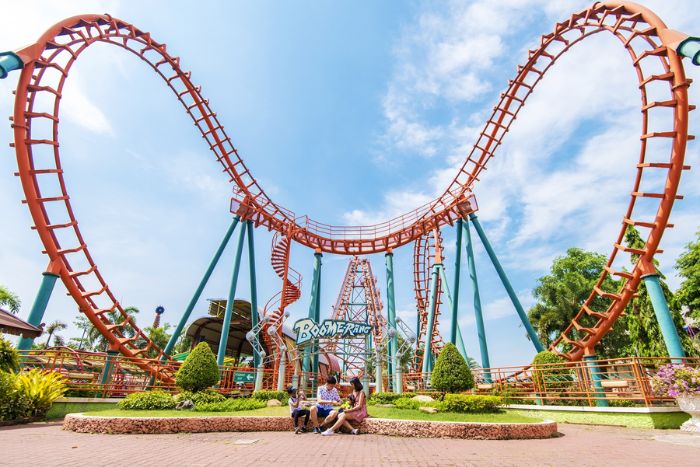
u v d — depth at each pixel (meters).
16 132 16.98
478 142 25.47
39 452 7.36
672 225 16.14
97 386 16.62
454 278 25.27
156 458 6.90
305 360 23.25
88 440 9.04
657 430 12.18
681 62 14.62
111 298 21.05
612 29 17.48
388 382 26.11
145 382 20.88
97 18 19.83
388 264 30.16
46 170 17.72
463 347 25.28
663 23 15.16
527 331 22.44
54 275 17.52
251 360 37.75
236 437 10.15
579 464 6.60
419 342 34.41
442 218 27.92
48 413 13.95
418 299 35.03
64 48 18.38
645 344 29.56
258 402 14.91
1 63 15.55
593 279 37.81
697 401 11.62
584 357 20.53
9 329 13.32
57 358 17.41
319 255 31.30
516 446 8.98
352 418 11.44
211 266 24.95
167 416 11.32
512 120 24.12
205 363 15.60
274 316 25.66
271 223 29.44
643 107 16.23
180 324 23.48
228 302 24.62
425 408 13.12
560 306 37.03
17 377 13.16
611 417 13.73
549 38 21.64
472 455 7.64
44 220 17.70
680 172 15.52
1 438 9.28
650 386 13.56
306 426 11.78
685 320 31.14
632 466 6.32
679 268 31.11
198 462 6.60
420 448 8.59
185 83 24.84
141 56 22.70
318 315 30.06
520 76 23.36
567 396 16.89
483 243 24.53
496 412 13.27
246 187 27.11
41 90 17.66
